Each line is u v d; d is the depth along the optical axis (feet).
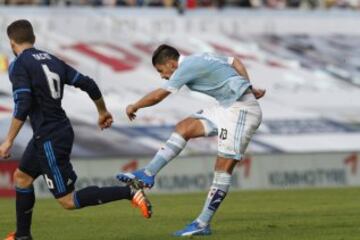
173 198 182.60
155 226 116.98
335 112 319.68
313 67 351.87
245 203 160.56
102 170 229.45
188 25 354.13
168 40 345.92
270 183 242.37
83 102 295.48
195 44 346.13
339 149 295.28
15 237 96.63
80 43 332.39
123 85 312.29
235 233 106.52
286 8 384.47
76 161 226.38
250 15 366.02
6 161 220.84
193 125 103.55
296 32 370.94
